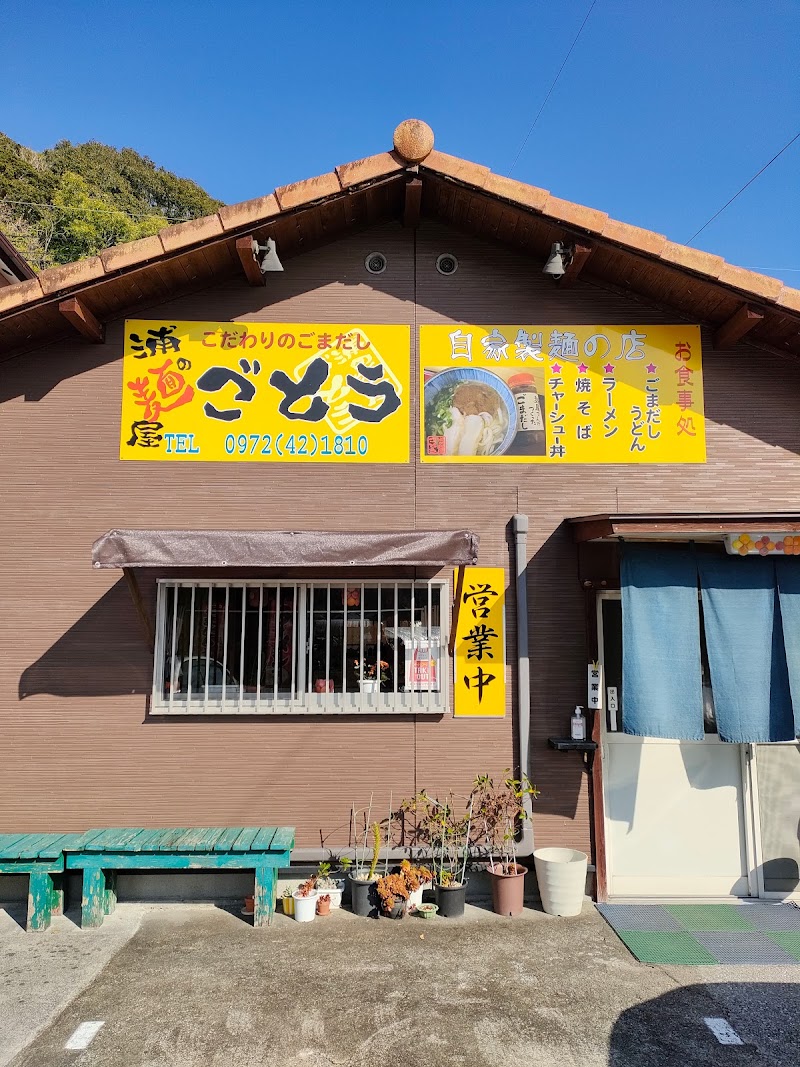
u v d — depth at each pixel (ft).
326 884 20.44
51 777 21.13
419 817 21.18
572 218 20.52
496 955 17.49
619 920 19.71
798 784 22.16
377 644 21.83
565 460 22.53
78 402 22.35
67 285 20.25
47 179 113.60
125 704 21.40
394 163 20.63
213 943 18.07
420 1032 14.16
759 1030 14.39
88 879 19.07
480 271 23.17
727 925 19.49
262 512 22.07
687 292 21.84
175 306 22.71
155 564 18.70
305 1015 14.75
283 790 21.17
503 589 22.04
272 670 21.65
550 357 22.88
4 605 21.65
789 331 21.95
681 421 22.71
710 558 20.56
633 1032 14.26
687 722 19.60
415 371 22.74
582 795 21.48
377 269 23.13
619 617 22.38
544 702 21.74
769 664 20.12
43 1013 14.80
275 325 22.72
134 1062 13.21
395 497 22.24
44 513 21.97
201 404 22.39
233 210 20.35
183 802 21.08
